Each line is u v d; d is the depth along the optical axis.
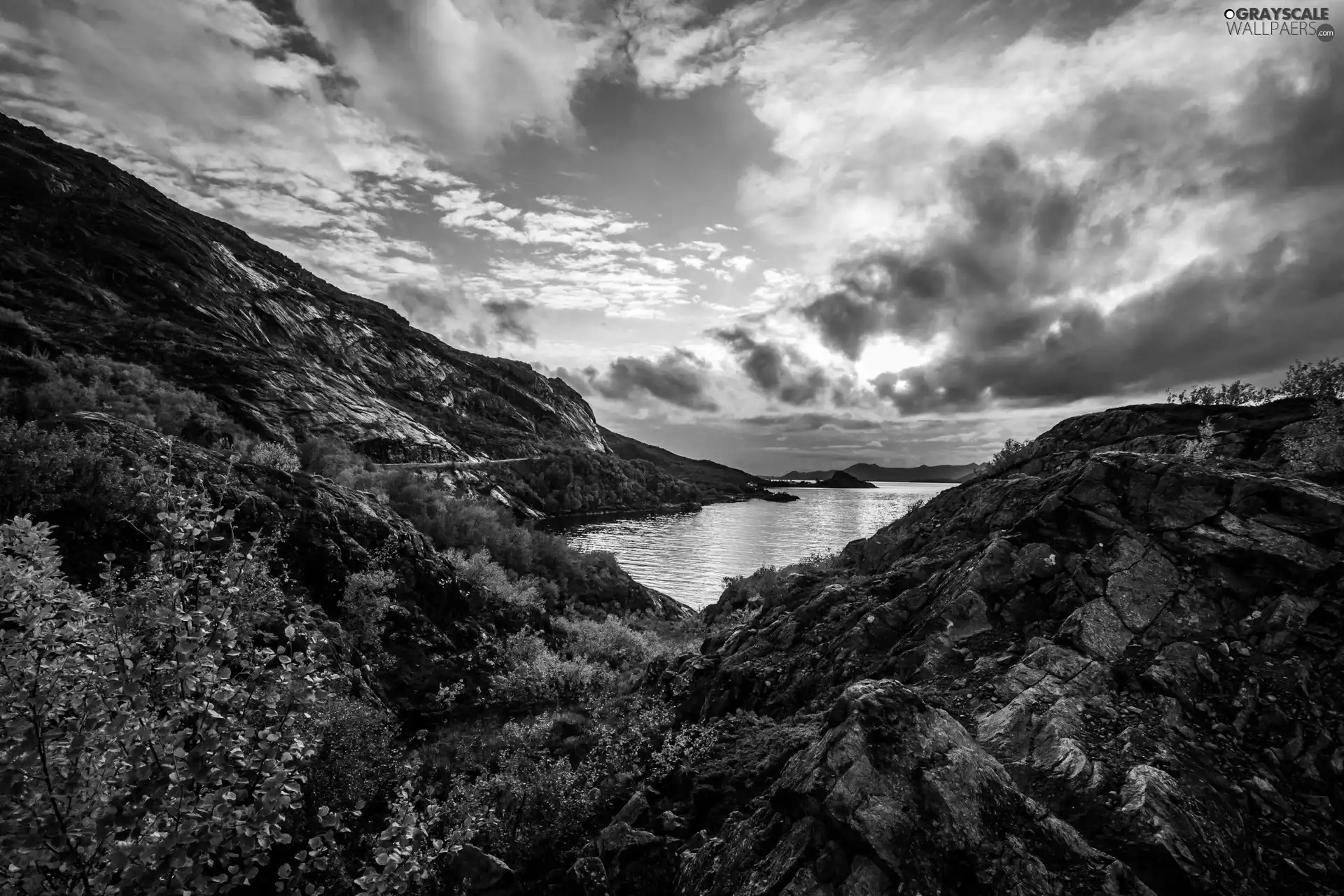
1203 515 9.30
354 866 10.02
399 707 19.66
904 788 5.41
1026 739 6.91
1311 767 6.21
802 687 10.95
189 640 4.52
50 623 4.27
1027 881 4.86
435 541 40.66
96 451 17.97
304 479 25.88
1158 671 7.48
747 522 162.88
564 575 46.41
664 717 12.79
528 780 10.92
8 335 66.50
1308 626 7.49
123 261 138.25
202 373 101.25
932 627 9.88
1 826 3.81
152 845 3.99
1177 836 5.36
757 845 6.05
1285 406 14.23
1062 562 9.81
